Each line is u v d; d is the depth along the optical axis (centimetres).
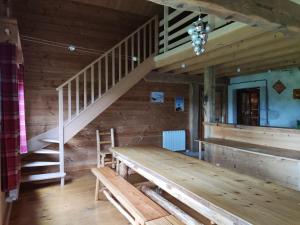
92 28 525
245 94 718
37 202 352
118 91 492
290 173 321
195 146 681
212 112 505
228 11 167
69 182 444
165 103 640
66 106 503
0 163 236
